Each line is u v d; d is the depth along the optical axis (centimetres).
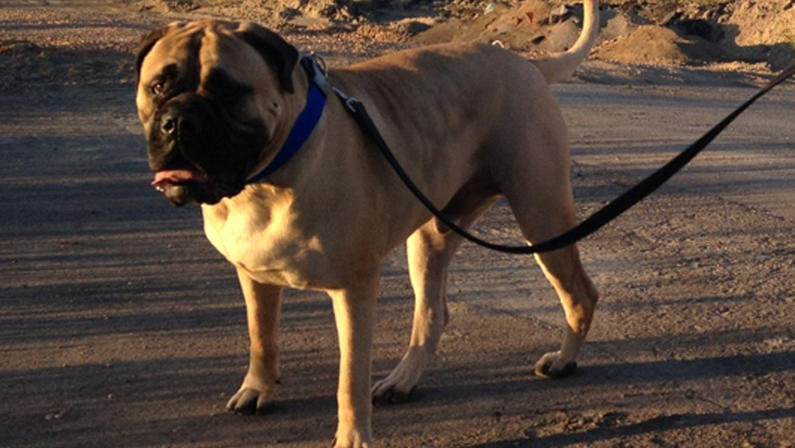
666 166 222
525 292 341
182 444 246
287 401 266
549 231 266
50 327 307
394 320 317
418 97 250
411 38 1390
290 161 213
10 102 646
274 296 252
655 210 443
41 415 257
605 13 1385
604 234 404
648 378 279
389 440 248
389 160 226
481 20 1387
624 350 296
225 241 224
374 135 226
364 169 227
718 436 250
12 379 274
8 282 340
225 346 296
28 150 521
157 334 303
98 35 1107
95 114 613
